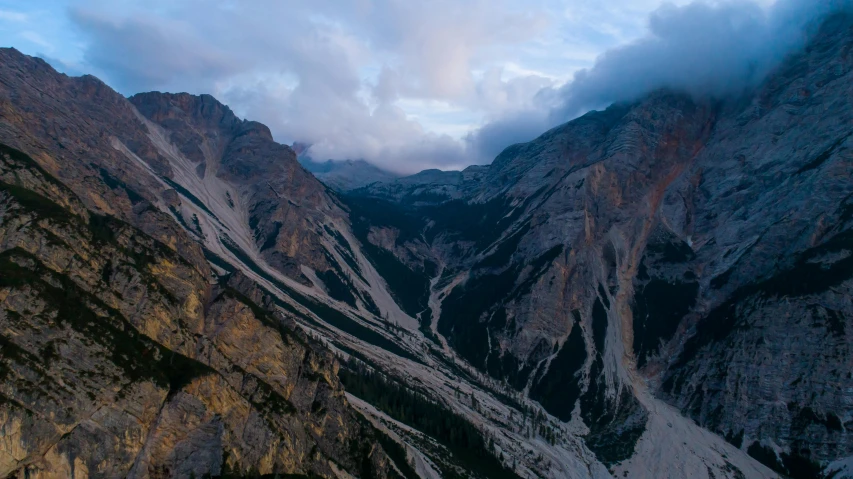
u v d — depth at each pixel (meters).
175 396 109.50
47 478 89.56
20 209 113.88
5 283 97.56
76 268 114.19
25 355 92.94
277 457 124.94
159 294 123.69
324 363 162.50
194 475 109.81
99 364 100.88
